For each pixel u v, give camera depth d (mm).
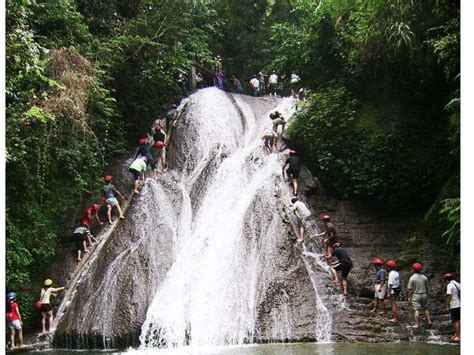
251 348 11234
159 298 13469
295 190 17406
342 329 12492
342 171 17750
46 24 18344
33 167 16125
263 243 14539
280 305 12938
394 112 17750
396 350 10406
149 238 15516
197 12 25938
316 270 14500
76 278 15789
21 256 14859
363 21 17297
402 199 17109
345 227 16984
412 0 15805
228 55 32969
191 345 12508
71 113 16219
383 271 13547
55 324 14555
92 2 21844
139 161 18484
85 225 17094
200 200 17938
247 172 18297
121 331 12906
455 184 15547
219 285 13734
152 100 23719
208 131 21766
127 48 21609
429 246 15547
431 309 13727
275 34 21922
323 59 19438
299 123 19094
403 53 16938
